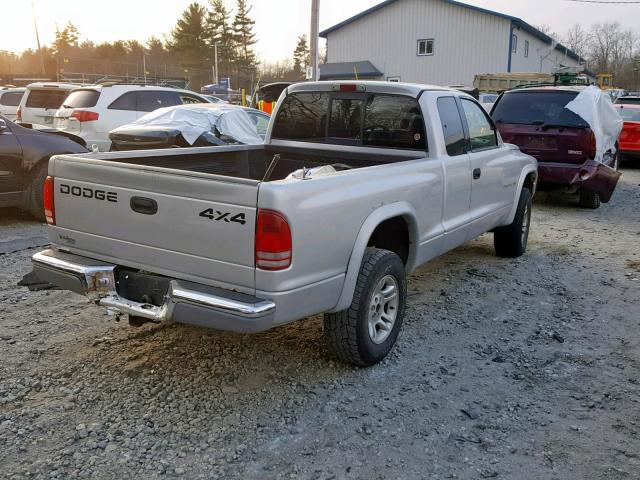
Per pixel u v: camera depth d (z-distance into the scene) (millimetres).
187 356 4172
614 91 23156
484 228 5750
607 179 9539
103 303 3617
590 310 5254
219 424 3373
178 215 3320
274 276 3105
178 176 3277
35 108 13305
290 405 3580
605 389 3854
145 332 4543
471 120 5453
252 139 10258
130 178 3465
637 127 15203
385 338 4082
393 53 38906
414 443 3240
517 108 9711
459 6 36469
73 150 8055
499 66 36344
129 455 3084
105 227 3648
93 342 4348
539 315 5109
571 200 10922
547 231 8344
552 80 25406
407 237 4414
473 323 4895
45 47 61844
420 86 4832
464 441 3268
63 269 3697
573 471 3027
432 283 5891
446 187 4719
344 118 5105
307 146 5301
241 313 3094
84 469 2967
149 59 79750
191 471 2979
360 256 3652
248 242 3117
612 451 3197
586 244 7594
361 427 3373
